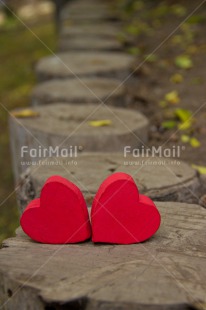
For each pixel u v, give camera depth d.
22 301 2.10
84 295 1.98
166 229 2.61
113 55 6.25
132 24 8.27
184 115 5.01
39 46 9.56
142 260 2.29
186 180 3.22
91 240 2.54
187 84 5.94
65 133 3.88
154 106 5.46
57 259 2.29
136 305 1.92
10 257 2.32
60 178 2.51
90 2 9.56
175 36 7.51
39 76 5.77
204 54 6.79
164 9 8.67
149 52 7.04
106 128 4.00
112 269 2.19
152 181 3.16
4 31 11.23
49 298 1.98
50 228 2.48
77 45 6.77
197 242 2.49
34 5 13.05
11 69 8.57
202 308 1.94
